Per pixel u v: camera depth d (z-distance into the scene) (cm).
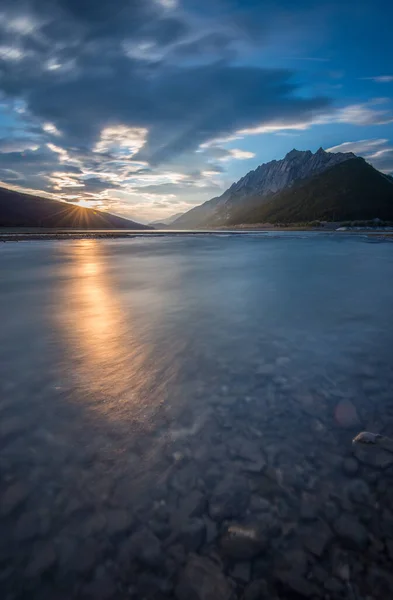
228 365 433
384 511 215
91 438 288
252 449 273
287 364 435
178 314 691
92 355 471
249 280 1155
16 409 333
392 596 166
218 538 199
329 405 336
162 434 294
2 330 588
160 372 416
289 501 224
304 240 4516
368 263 1709
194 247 3372
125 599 168
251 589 171
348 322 620
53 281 1177
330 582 174
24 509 218
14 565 184
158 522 209
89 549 193
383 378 392
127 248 3309
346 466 254
